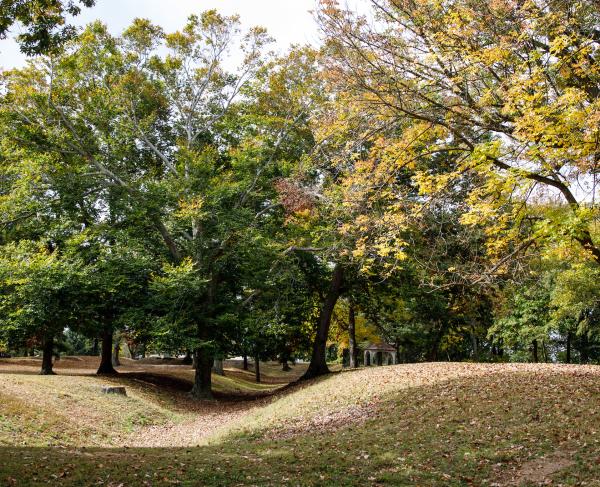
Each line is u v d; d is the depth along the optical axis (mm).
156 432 18812
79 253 26625
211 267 27812
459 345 46219
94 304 26438
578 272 25875
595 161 9062
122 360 49875
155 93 28125
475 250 13289
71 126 25156
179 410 23562
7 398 16391
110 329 27828
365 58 10992
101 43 26547
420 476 9117
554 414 11945
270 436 14977
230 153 27812
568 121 8688
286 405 19344
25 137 24109
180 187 25688
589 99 9648
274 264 25594
